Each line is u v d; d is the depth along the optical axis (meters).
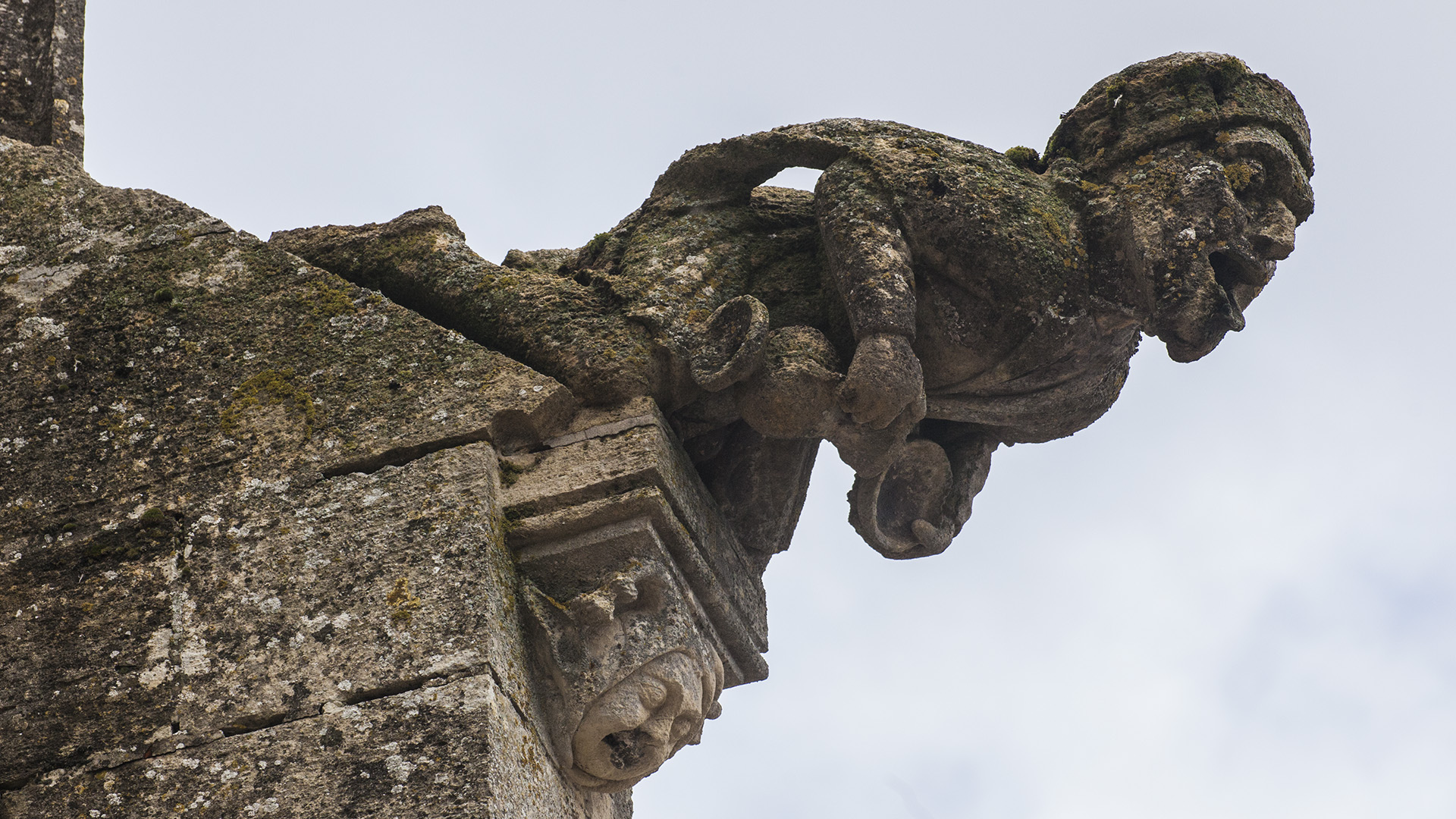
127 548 8.43
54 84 11.04
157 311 9.30
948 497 10.32
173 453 8.75
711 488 9.67
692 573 8.79
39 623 8.24
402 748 7.51
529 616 8.23
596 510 8.41
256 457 8.66
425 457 8.53
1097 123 9.42
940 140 9.52
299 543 8.30
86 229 9.69
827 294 9.45
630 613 8.40
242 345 9.12
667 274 9.37
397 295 9.52
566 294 9.23
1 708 7.99
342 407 8.78
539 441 8.78
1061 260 9.10
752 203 9.97
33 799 7.70
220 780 7.59
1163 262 8.88
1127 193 9.11
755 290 9.52
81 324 9.30
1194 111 9.20
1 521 8.60
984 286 9.11
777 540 9.97
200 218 9.70
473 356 8.91
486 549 8.12
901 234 9.09
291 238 9.85
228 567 8.27
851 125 9.63
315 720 7.68
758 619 9.62
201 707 7.84
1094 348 9.41
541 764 7.98
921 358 9.31
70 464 8.77
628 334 9.04
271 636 8.00
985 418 9.67
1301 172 9.25
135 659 8.05
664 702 8.34
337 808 7.40
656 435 8.71
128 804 7.60
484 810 7.27
